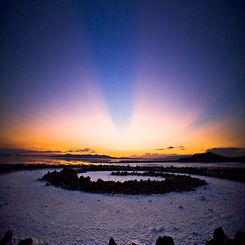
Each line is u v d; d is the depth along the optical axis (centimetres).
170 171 2567
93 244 534
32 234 593
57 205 908
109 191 1170
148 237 576
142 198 1059
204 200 1021
